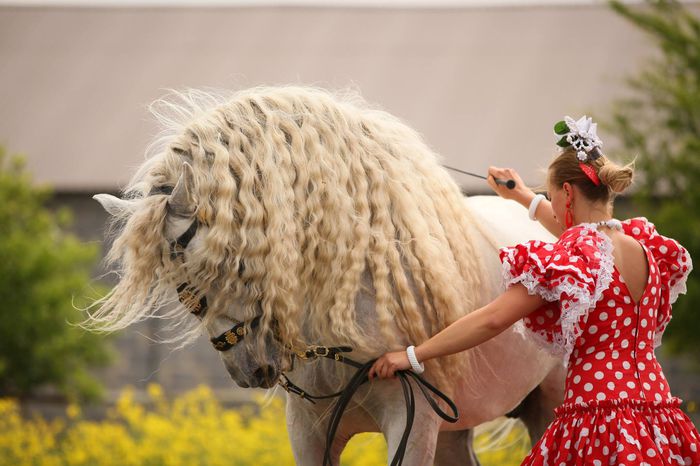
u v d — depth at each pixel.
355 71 46.16
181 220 7.75
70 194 40.97
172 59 48.91
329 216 7.88
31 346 30.81
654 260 8.00
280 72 46.53
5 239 31.47
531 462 7.91
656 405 7.65
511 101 43.03
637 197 24.75
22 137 44.75
